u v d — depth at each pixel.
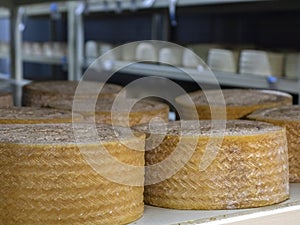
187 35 2.50
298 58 1.50
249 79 1.57
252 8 1.93
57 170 0.42
